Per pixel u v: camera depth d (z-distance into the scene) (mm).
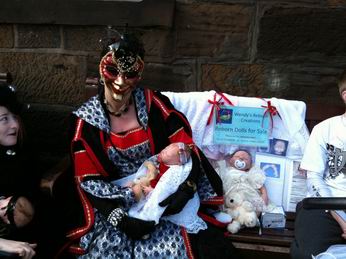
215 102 2494
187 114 2510
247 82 2674
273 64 2627
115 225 2076
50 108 2861
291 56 2604
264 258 2232
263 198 2449
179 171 2146
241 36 2600
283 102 2500
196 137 2525
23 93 2848
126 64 2076
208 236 2178
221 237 2189
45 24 2686
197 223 2193
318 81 2625
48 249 2303
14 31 2734
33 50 2762
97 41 2693
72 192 2275
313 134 2320
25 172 2285
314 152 2297
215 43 2627
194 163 2213
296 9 2521
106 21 2619
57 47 2742
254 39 2596
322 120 2512
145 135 2217
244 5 2547
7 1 2668
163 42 2648
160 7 2564
